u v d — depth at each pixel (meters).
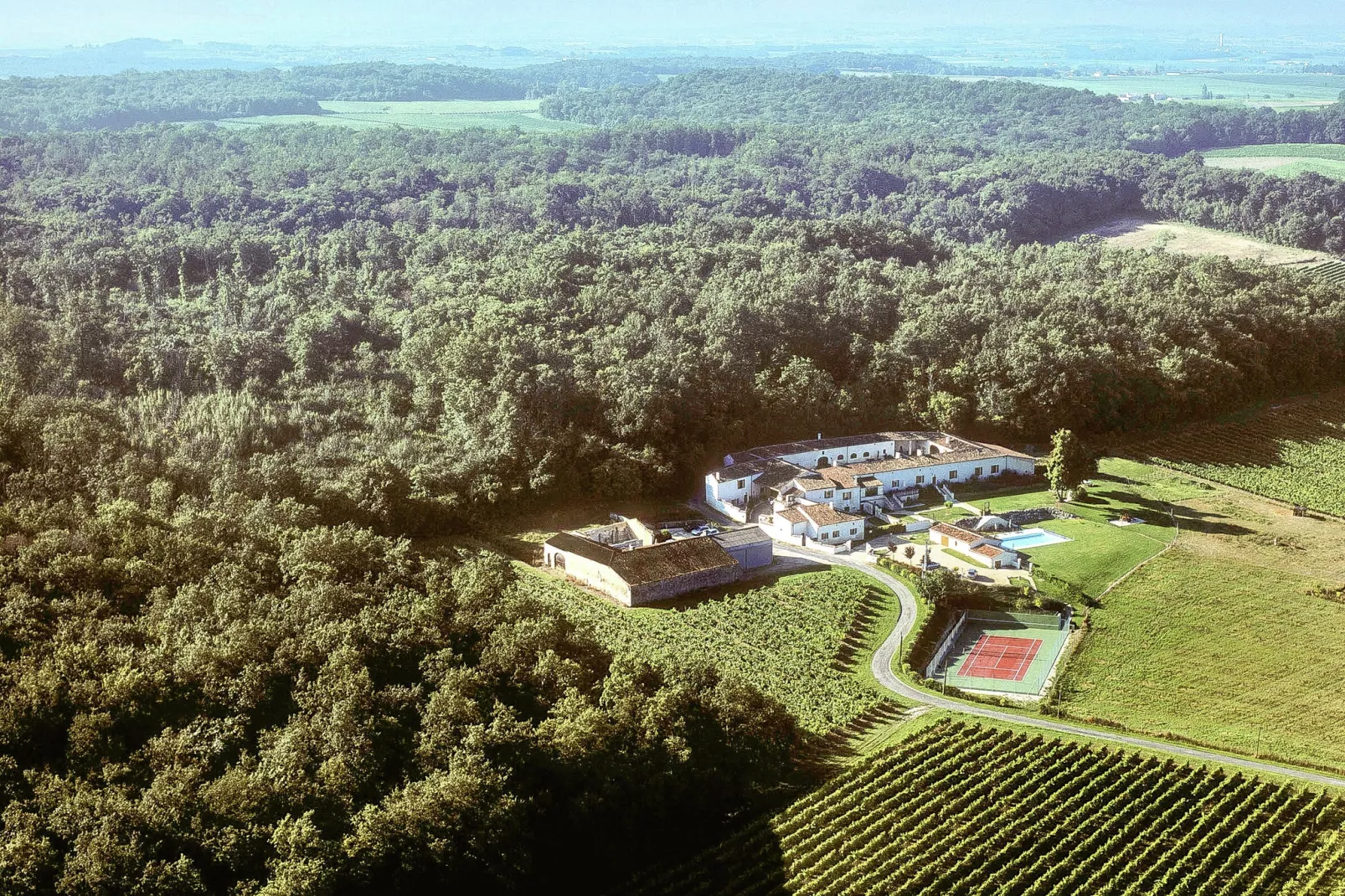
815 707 110.81
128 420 147.62
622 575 132.75
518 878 85.12
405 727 92.31
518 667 99.94
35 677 87.44
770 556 146.75
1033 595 136.75
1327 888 88.38
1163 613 135.38
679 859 91.06
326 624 99.06
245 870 78.94
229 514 123.44
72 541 106.12
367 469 146.88
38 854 75.06
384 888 81.38
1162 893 87.94
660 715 96.88
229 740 87.69
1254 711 115.19
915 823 93.69
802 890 86.19
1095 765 103.38
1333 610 136.88
